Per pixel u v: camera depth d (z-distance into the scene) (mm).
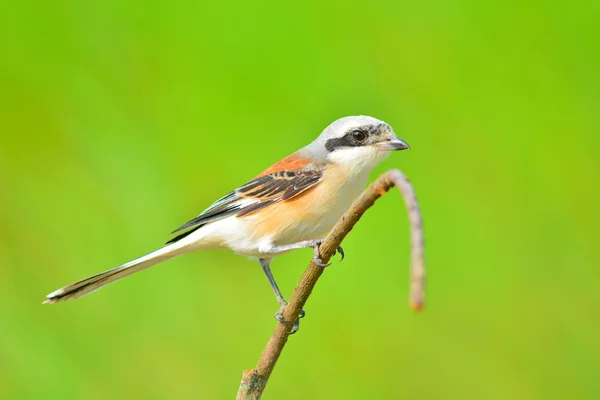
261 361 6328
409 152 10766
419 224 4000
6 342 10477
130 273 8609
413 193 4230
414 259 3873
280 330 6301
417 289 3768
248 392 6238
